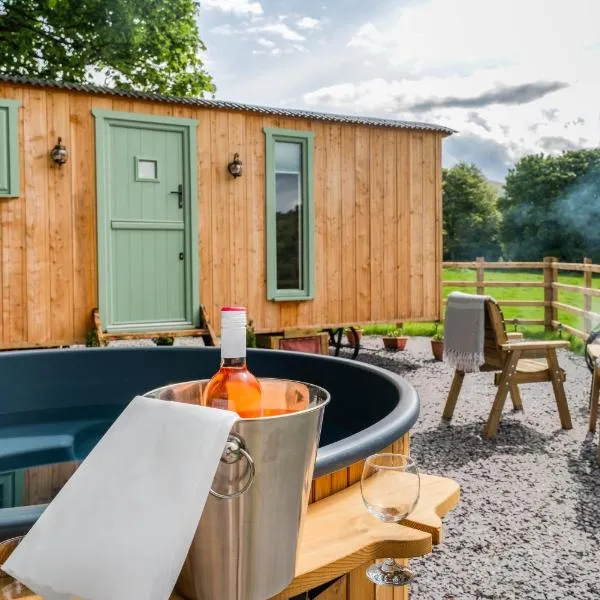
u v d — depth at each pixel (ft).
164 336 21.48
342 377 10.10
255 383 3.44
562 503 11.17
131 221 21.17
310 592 4.55
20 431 10.09
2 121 19.42
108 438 3.02
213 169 22.44
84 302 20.72
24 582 2.81
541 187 148.97
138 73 44.57
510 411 17.78
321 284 24.58
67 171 20.33
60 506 2.91
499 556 9.23
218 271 22.63
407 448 6.66
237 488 2.89
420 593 8.17
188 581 3.03
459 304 15.64
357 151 25.20
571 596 8.11
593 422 15.44
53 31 41.91
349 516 4.42
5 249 19.74
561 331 32.50
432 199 27.02
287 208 24.09
